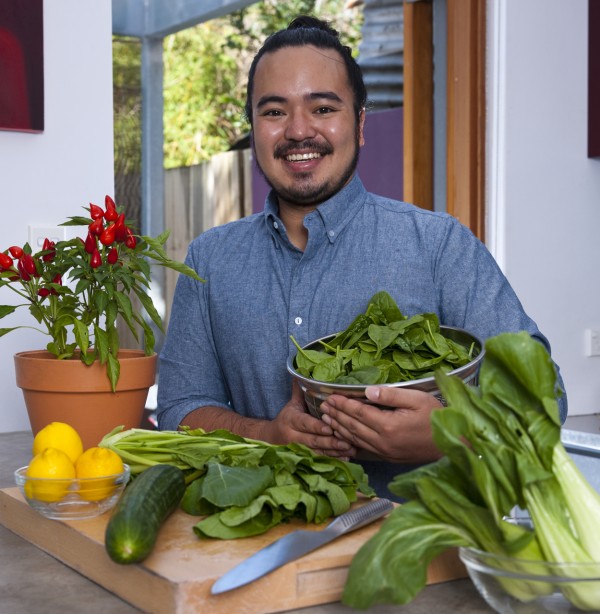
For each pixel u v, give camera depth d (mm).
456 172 3102
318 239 1479
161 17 5242
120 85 5438
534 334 1449
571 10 3061
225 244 1593
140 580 819
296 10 7773
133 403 1426
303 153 1434
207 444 1131
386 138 4477
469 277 1474
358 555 730
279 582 810
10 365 1861
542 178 3051
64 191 1942
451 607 808
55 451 1007
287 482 987
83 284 1401
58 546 970
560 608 705
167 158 8273
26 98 1851
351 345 1287
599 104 3076
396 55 4805
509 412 758
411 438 1131
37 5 1851
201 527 903
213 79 8180
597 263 3176
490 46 3006
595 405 3186
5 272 1460
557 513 725
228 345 1547
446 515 745
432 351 1232
